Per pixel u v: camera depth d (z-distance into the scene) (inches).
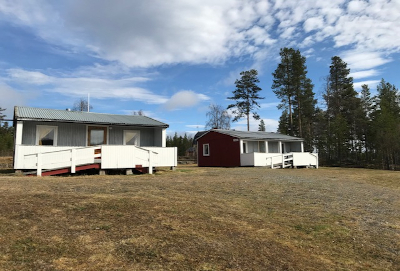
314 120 1852.9
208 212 248.8
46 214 204.4
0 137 1798.7
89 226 187.9
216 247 171.3
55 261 136.2
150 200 275.0
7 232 165.0
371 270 157.3
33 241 156.5
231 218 236.5
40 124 595.2
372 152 1674.5
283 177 573.9
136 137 707.4
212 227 208.4
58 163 500.1
